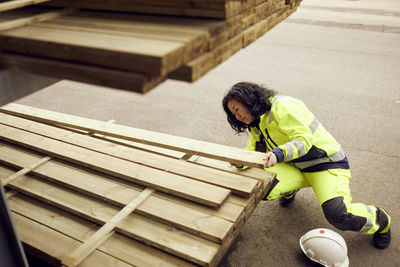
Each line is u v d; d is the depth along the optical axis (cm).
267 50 917
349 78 723
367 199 373
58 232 235
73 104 612
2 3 144
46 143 312
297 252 308
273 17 217
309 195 380
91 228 237
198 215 226
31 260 284
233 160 263
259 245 316
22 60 141
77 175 274
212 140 491
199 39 131
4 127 346
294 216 350
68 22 156
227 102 259
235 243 318
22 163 293
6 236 179
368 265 294
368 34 1078
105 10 170
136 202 238
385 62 823
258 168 261
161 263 206
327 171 275
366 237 322
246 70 771
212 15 144
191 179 256
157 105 604
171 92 657
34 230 237
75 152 296
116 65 121
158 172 265
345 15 1365
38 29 146
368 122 541
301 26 1178
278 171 292
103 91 667
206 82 704
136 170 268
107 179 269
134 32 137
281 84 692
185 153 309
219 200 231
